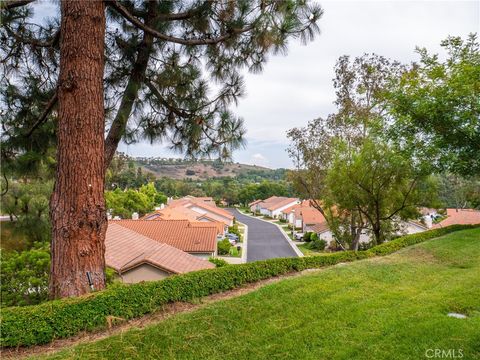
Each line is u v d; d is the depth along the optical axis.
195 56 6.29
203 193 90.62
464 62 6.00
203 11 5.44
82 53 4.79
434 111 5.80
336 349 4.62
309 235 39.38
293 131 24.41
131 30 6.04
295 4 4.91
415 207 16.50
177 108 6.34
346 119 19.28
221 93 6.09
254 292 6.98
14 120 5.38
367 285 7.48
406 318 5.48
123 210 45.84
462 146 5.96
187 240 25.81
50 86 5.87
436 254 11.28
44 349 4.76
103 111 5.07
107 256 13.94
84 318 5.16
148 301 6.01
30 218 8.55
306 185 25.22
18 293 8.21
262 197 89.62
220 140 5.89
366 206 16.30
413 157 8.24
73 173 4.79
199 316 5.71
